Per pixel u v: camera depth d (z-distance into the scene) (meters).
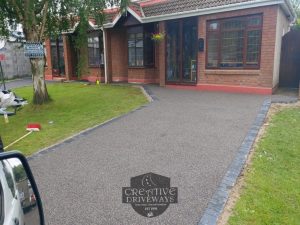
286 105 9.27
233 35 11.84
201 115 8.28
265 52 11.14
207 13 12.12
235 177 4.45
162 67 14.45
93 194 4.17
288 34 12.32
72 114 9.55
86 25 10.81
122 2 10.41
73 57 19.64
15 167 2.60
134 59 16.19
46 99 11.23
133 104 10.48
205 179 4.45
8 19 10.69
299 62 12.40
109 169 4.99
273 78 11.26
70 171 4.98
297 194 3.88
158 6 14.39
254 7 10.98
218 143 5.98
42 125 8.37
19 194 2.27
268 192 3.96
